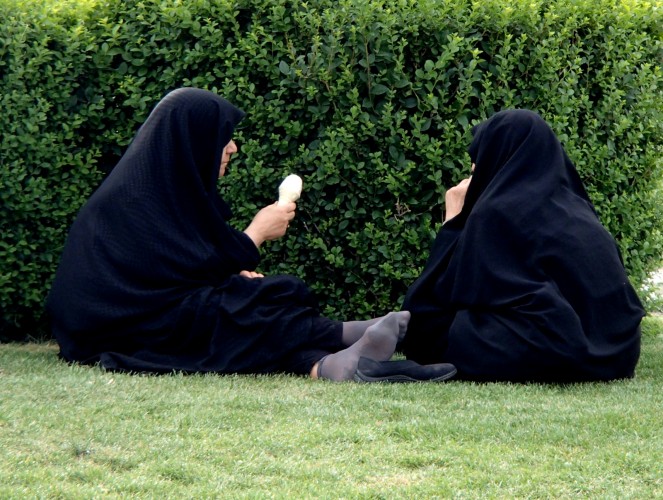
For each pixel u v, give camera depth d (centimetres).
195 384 1617
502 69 2109
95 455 1230
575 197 1817
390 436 1356
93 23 2128
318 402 1523
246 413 1445
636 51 2252
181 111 1792
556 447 1320
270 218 1875
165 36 2084
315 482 1164
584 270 1723
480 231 1758
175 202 1772
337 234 2134
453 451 1289
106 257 1744
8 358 1833
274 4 2092
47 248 2083
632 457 1265
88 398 1495
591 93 2253
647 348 2208
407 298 1852
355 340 1784
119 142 2128
